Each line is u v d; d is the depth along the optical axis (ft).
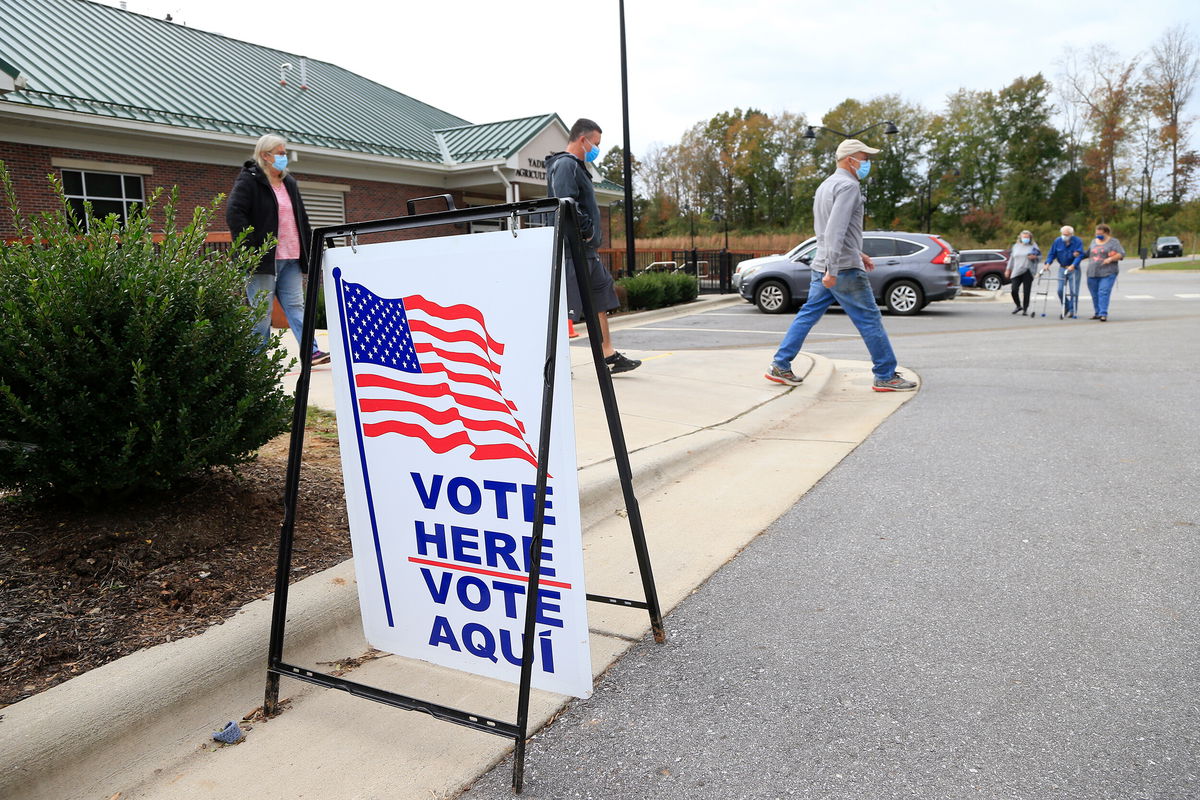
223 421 10.47
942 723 7.79
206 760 7.52
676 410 21.58
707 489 15.60
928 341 38.99
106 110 48.01
